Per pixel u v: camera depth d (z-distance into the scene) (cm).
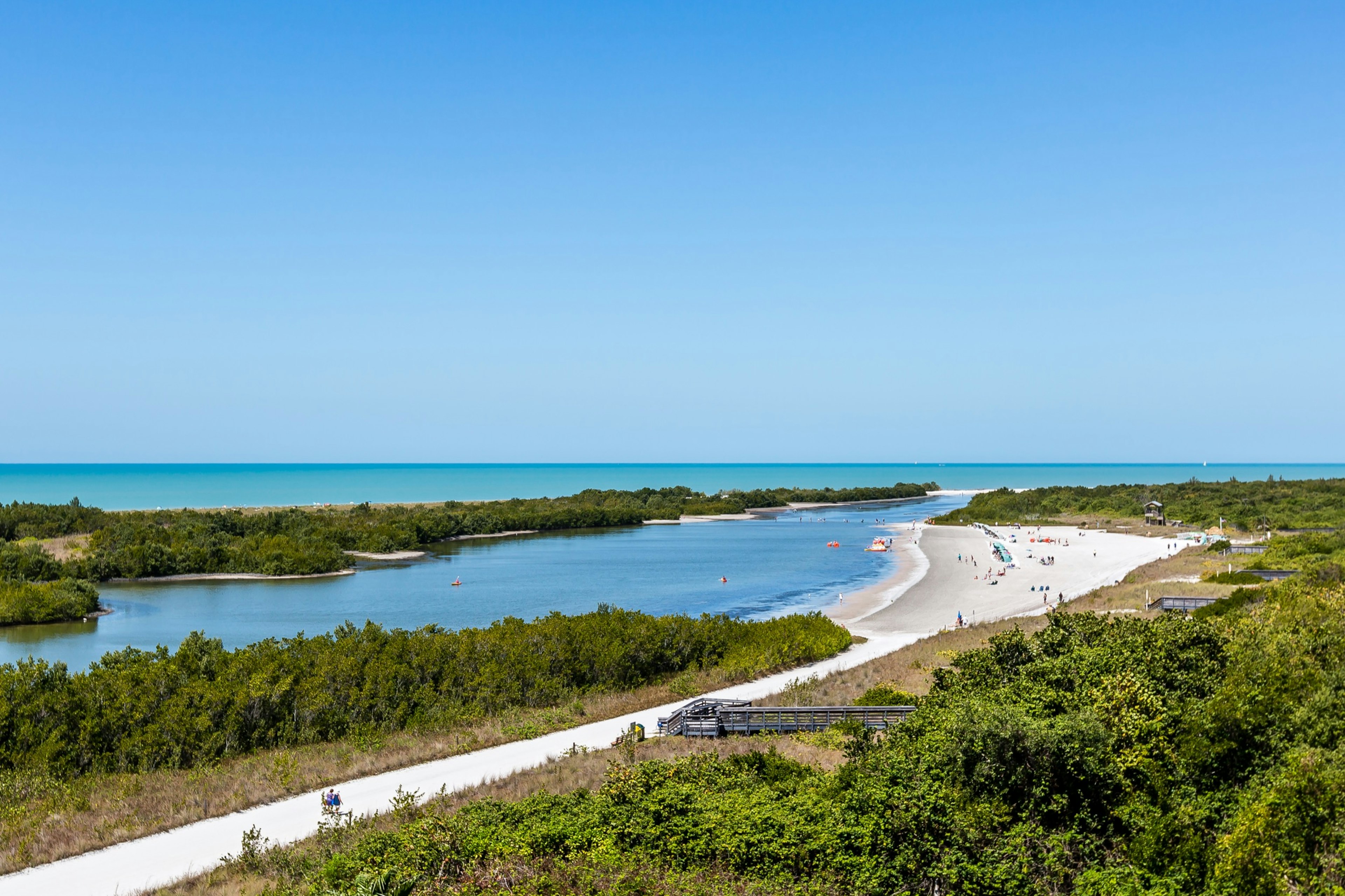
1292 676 2461
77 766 3769
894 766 2247
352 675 4509
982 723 2191
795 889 1930
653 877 1988
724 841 2072
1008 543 15250
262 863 2530
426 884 2012
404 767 3594
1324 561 7812
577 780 3136
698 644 5800
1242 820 1700
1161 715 2300
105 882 2473
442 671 4806
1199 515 17675
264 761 3794
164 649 4747
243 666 4503
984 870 1859
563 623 5503
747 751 3528
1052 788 2095
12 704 3891
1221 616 5250
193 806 3102
